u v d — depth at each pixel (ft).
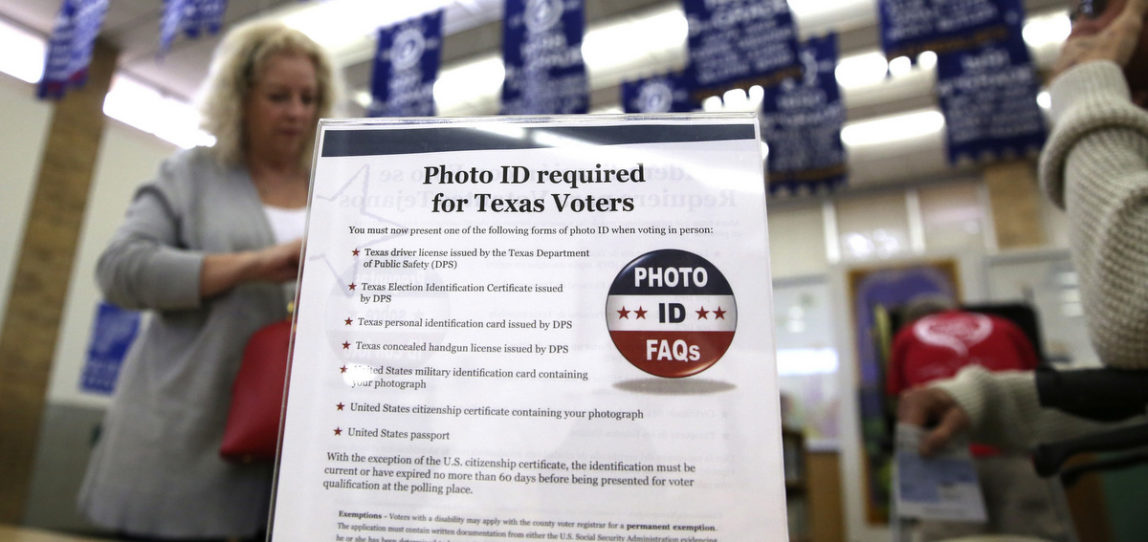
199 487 3.66
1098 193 2.56
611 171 2.18
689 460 1.91
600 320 2.03
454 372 2.02
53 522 16.98
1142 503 7.57
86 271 18.78
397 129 2.29
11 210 17.39
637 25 18.66
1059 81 2.96
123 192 20.16
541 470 1.93
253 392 3.49
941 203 28.43
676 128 2.21
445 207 2.18
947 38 12.14
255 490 3.78
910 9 12.46
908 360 6.59
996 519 3.51
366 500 1.95
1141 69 3.07
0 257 17.07
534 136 2.24
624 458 1.92
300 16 18.24
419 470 1.96
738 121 2.21
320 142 2.29
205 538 3.63
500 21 18.42
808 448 15.79
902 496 3.51
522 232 2.13
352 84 21.04
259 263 3.68
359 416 2.02
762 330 1.99
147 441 3.72
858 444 13.43
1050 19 18.11
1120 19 2.91
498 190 2.18
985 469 3.65
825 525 15.14
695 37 13.88
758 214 2.10
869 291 14.34
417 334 2.06
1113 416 2.91
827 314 16.35
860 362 13.91
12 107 17.65
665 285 2.05
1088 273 2.60
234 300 3.99
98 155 19.45
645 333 2.01
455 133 2.27
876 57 20.47
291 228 4.49
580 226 2.13
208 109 4.35
